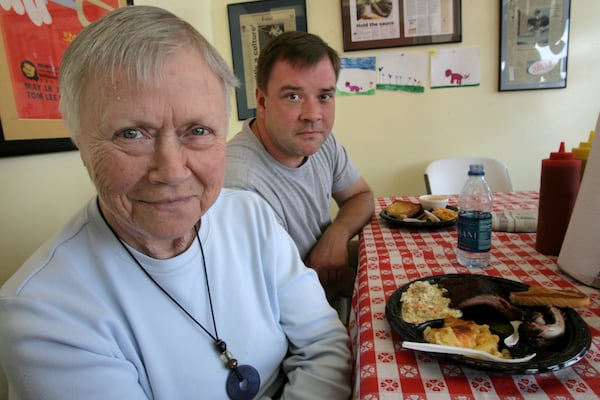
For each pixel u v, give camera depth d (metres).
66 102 0.52
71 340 0.51
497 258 0.93
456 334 0.57
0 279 1.02
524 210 1.25
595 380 0.49
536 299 0.63
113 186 0.53
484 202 1.04
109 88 0.48
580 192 0.77
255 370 0.68
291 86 1.17
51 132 1.19
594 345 0.56
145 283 0.61
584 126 2.22
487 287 0.68
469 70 2.24
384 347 0.60
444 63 2.26
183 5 2.10
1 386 0.75
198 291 0.66
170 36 0.50
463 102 2.29
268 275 0.77
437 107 2.32
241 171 1.18
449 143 2.36
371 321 0.68
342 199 1.62
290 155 1.28
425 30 2.23
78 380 0.52
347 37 2.31
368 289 0.81
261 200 0.83
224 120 0.59
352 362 0.74
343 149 1.59
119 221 0.58
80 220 0.63
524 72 2.20
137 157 0.52
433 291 0.71
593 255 0.73
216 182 0.60
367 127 2.41
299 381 0.70
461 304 0.66
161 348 0.61
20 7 1.08
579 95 2.20
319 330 0.78
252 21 2.39
